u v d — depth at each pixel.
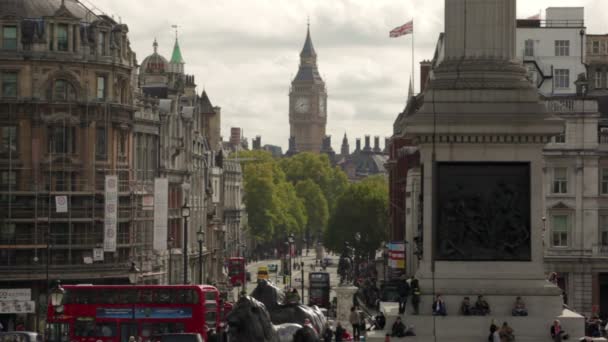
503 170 107.50
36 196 163.38
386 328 106.25
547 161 170.25
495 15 108.75
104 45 169.62
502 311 106.25
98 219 166.50
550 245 170.38
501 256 107.31
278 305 103.56
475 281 106.81
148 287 123.31
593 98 171.12
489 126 106.69
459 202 107.38
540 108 107.12
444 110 107.19
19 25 165.12
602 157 170.50
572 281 170.38
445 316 105.12
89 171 166.62
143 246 177.50
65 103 165.62
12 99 163.88
